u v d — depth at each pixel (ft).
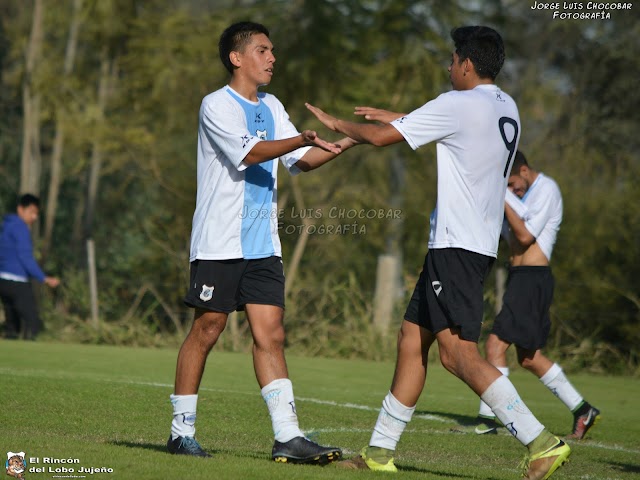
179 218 208.95
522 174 92.02
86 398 91.71
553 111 227.61
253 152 61.93
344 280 192.44
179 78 210.59
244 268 64.23
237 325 182.80
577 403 90.74
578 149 212.02
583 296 177.88
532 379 145.48
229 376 125.90
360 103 202.90
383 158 212.43
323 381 129.08
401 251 206.28
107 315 198.80
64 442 64.03
